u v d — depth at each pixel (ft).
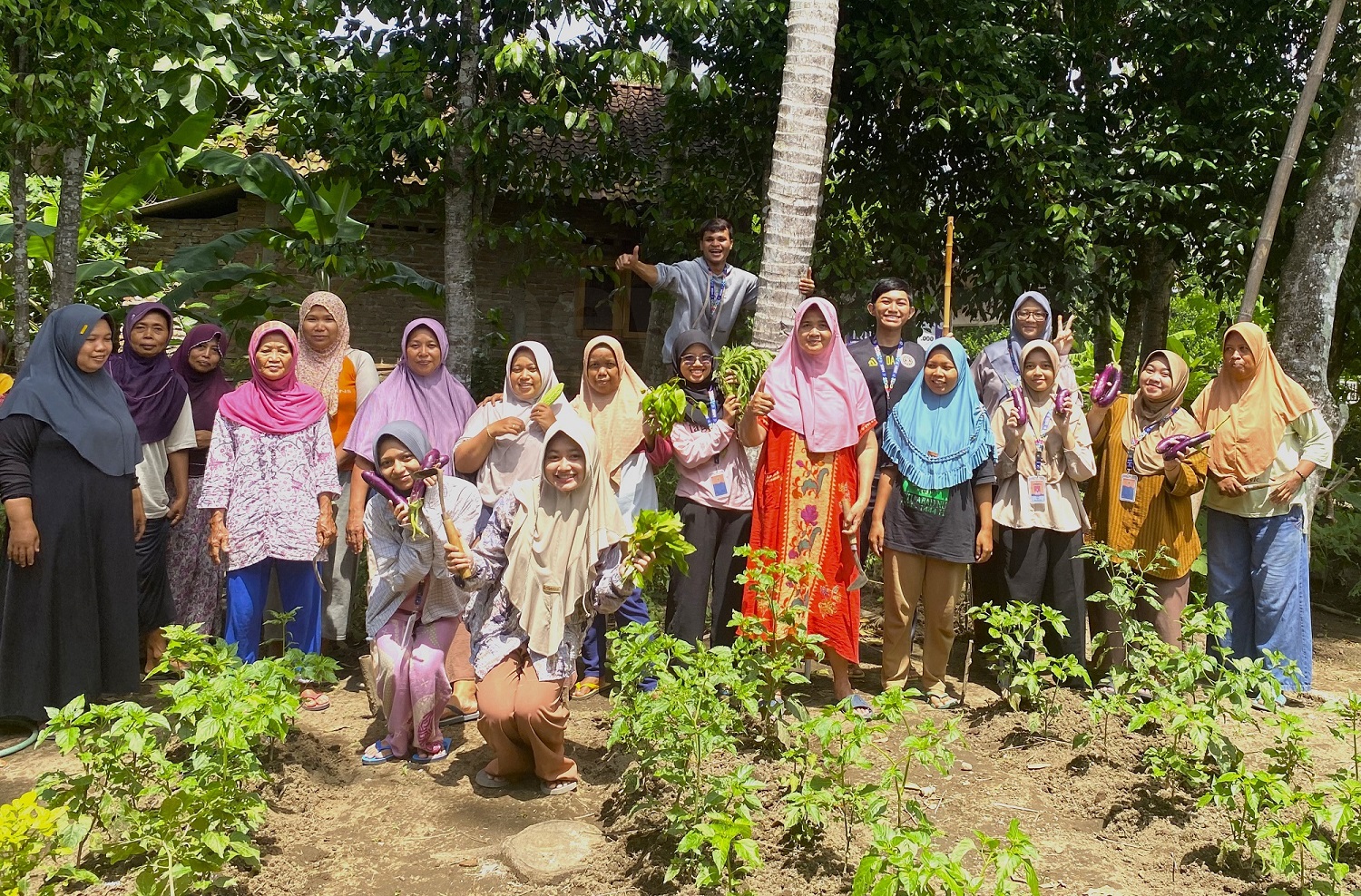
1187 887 10.98
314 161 38.60
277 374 15.64
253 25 24.91
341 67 26.27
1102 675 16.99
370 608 14.03
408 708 13.88
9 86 19.70
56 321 15.17
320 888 11.02
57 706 14.92
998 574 17.07
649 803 11.83
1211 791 11.27
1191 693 15.49
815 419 15.58
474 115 25.23
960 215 29.53
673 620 16.07
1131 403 17.06
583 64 24.91
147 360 16.60
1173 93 28.02
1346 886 10.68
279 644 16.74
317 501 15.83
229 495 15.42
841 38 25.90
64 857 11.13
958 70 25.82
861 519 15.80
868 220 30.12
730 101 28.07
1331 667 20.30
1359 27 26.99
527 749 13.33
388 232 40.91
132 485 15.58
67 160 23.11
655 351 30.07
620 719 12.11
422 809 12.79
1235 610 17.57
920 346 17.60
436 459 13.30
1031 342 17.38
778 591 15.31
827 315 15.53
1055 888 10.91
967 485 16.02
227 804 10.47
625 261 19.29
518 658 13.19
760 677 13.89
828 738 10.99
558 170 27.55
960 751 14.62
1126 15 28.73
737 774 10.69
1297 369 21.68
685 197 28.63
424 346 16.75
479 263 41.27
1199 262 29.43
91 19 19.97
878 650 20.06
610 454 16.07
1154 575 16.66
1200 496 17.19
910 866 8.98
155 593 16.80
